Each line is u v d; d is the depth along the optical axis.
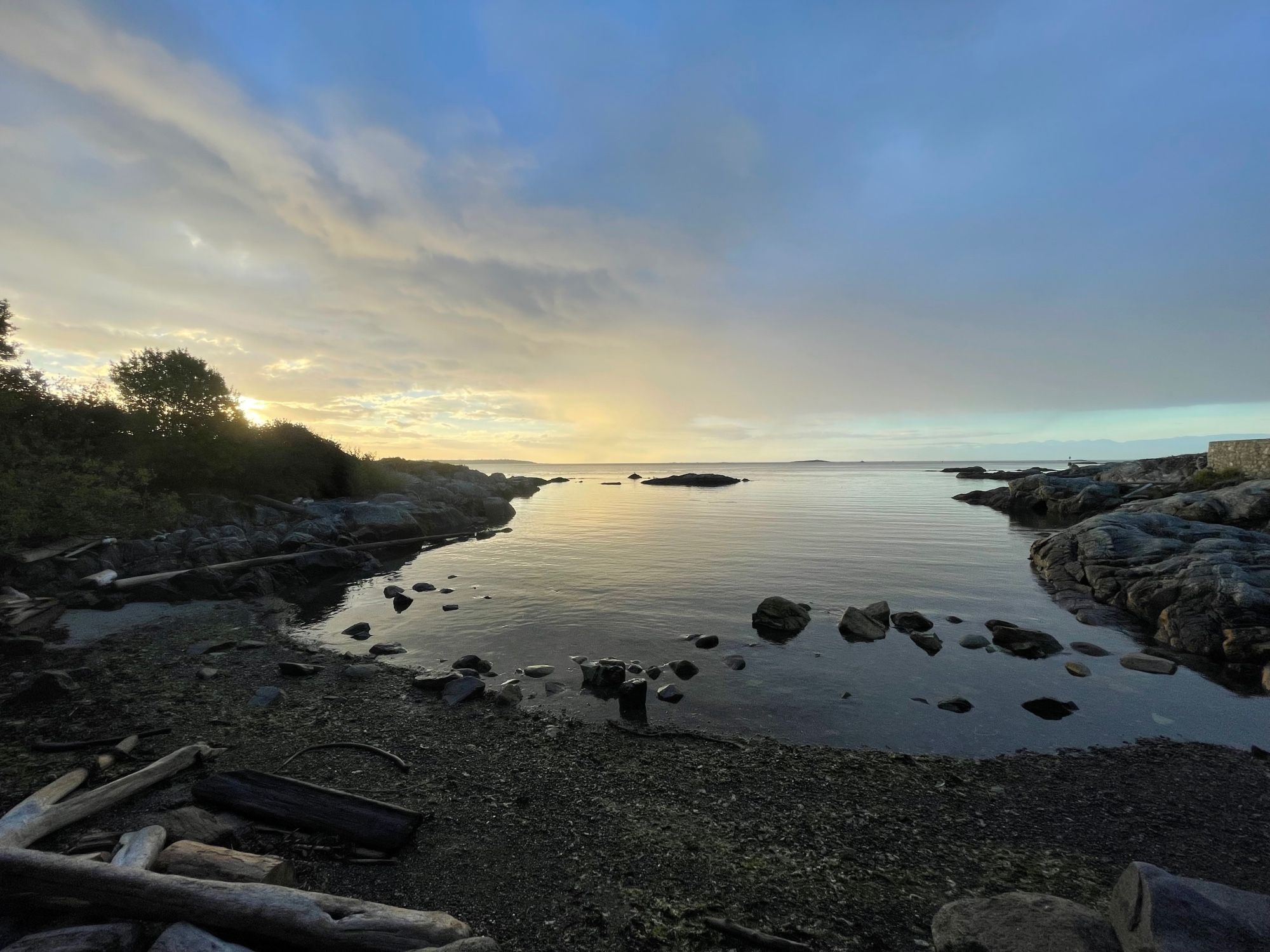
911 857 5.61
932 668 11.48
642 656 12.35
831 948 4.30
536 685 10.69
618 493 81.25
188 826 5.16
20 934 3.78
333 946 3.77
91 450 25.81
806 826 6.12
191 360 30.84
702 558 24.94
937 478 115.12
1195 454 48.38
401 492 42.84
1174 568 15.20
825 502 57.41
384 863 5.23
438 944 3.87
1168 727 8.93
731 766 7.55
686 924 4.53
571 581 20.53
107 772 6.85
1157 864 5.59
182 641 13.28
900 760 7.76
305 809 5.66
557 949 4.24
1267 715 9.34
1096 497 40.56
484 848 5.58
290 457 35.88
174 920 3.90
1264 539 17.69
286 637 13.81
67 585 17.25
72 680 10.16
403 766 7.36
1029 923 4.01
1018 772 7.49
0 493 17.62
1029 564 22.64
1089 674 11.12
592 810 6.38
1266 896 3.69
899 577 20.34
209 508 28.58
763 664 11.73
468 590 19.36
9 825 5.02
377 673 11.20
